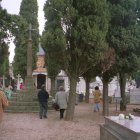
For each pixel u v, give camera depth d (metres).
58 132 17.27
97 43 21.22
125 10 25.38
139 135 8.51
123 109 29.66
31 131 17.62
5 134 16.62
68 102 22.61
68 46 21.73
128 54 25.61
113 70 25.38
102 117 24.09
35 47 46.09
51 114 27.06
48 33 21.33
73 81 22.36
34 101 30.22
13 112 28.92
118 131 10.44
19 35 21.31
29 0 47.19
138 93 42.59
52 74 40.50
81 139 15.22
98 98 28.95
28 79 32.12
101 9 21.62
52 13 21.52
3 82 51.38
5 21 20.48
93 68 24.23
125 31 25.14
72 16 21.11
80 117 24.19
